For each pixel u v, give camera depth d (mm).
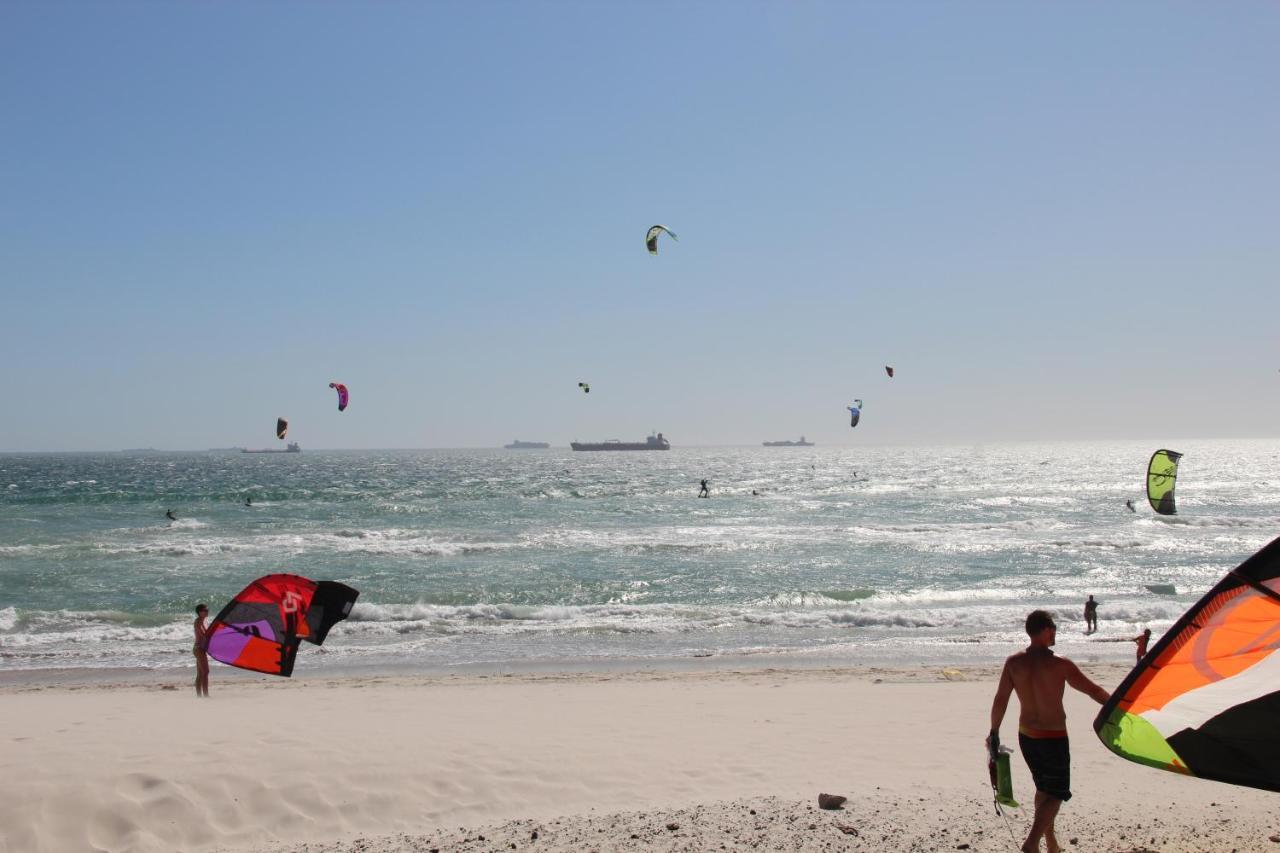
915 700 12242
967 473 120625
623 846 5930
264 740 8172
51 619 21391
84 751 7543
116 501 63844
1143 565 32188
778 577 29156
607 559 32875
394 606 22781
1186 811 6516
